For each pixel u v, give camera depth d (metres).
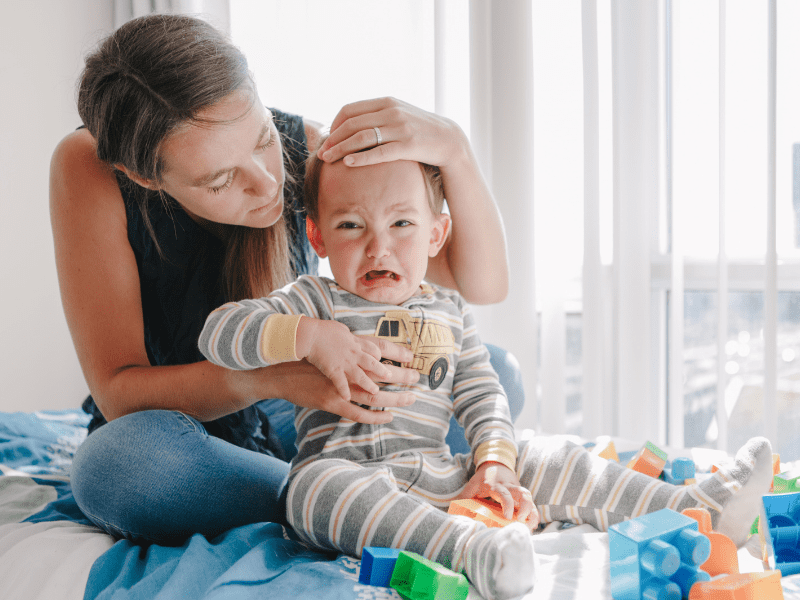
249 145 0.82
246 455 0.83
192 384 0.85
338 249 0.89
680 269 1.69
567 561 0.68
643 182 1.75
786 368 1.62
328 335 0.79
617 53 1.76
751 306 1.64
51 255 2.41
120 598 0.61
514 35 1.91
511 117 1.92
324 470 0.74
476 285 1.07
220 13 2.39
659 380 1.80
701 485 0.74
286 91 2.31
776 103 1.53
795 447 1.61
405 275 0.89
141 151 0.80
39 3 2.39
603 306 1.81
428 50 2.09
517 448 0.86
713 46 1.66
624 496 0.78
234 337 0.80
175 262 1.04
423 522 0.68
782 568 0.66
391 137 0.87
